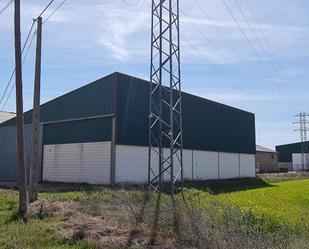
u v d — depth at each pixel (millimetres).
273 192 33906
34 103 21719
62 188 32375
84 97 40094
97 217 16641
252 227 13977
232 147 57125
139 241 12750
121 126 37969
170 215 14922
